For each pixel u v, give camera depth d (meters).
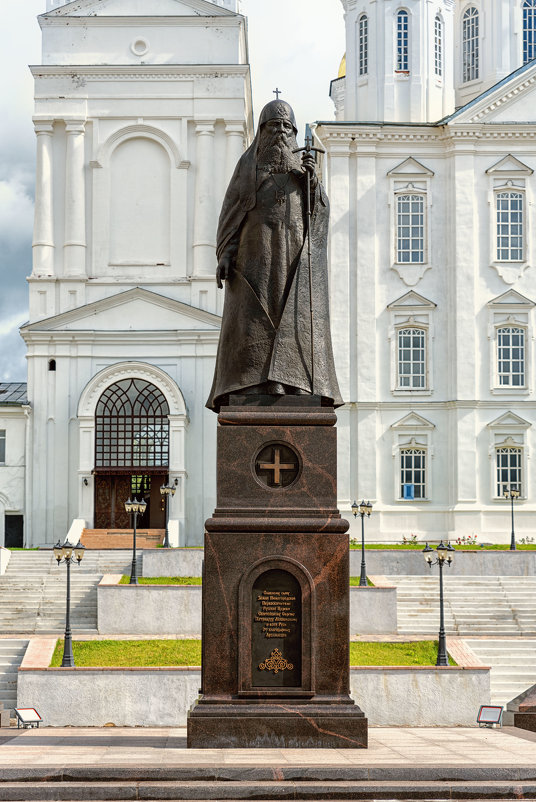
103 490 60.19
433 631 39.84
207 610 16.31
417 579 43.91
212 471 60.38
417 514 58.72
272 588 16.39
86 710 30.98
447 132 59.84
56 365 61.25
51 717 31.00
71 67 63.19
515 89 59.88
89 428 59.53
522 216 60.16
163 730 22.33
